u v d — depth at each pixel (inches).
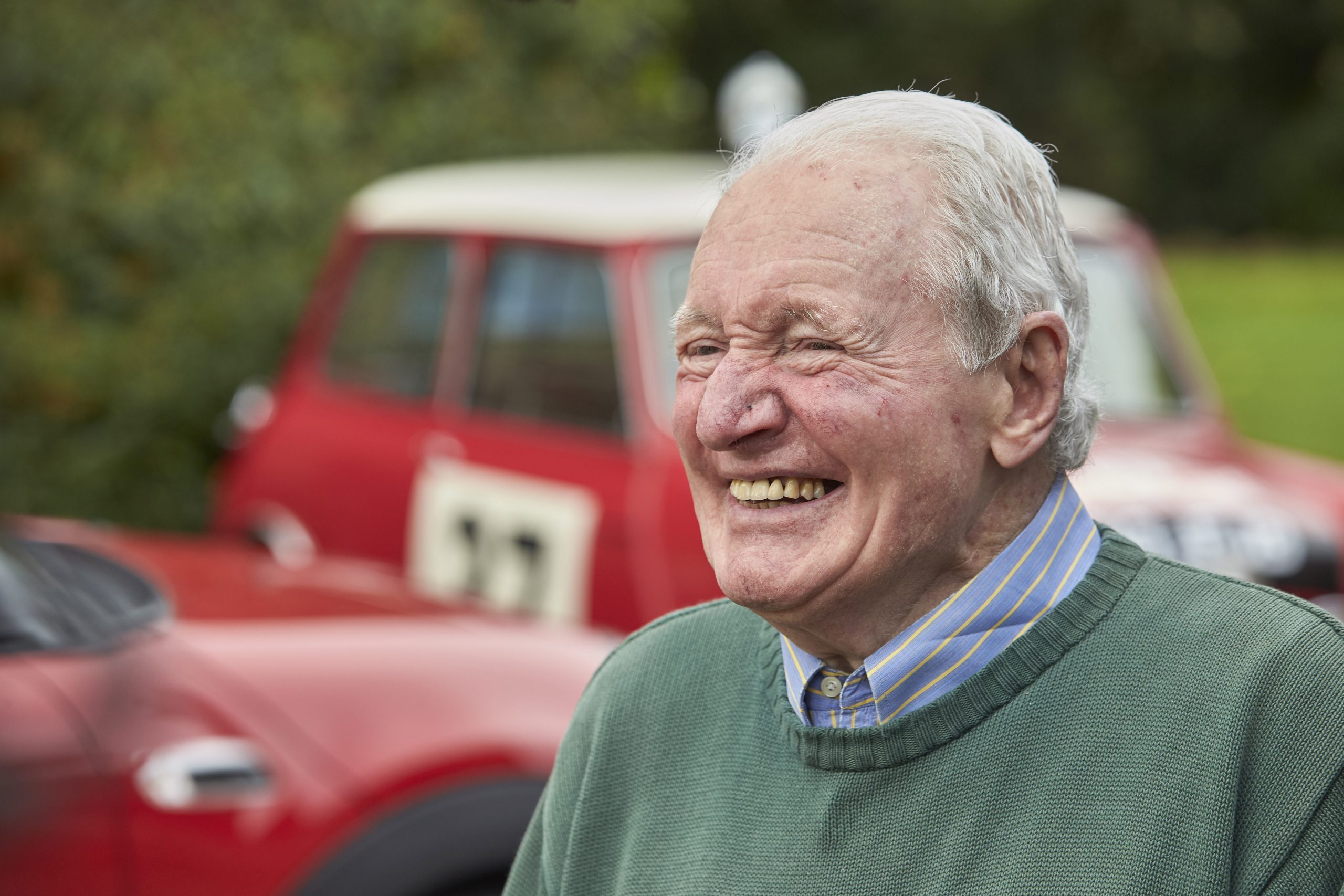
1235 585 61.6
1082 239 217.8
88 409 377.4
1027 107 976.9
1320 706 56.7
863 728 61.2
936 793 59.6
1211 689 57.9
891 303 59.9
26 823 109.0
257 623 131.6
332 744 121.3
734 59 837.2
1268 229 1330.0
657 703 69.2
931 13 866.1
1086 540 64.3
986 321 60.5
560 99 452.4
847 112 62.8
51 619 120.6
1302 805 55.7
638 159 255.8
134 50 381.7
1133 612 61.2
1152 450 199.0
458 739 124.6
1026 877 57.1
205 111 385.4
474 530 211.9
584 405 202.8
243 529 256.1
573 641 141.0
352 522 234.5
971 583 62.0
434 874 121.3
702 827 65.0
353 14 415.8
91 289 380.5
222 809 115.8
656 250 203.6
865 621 62.9
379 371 241.0
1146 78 1245.1
